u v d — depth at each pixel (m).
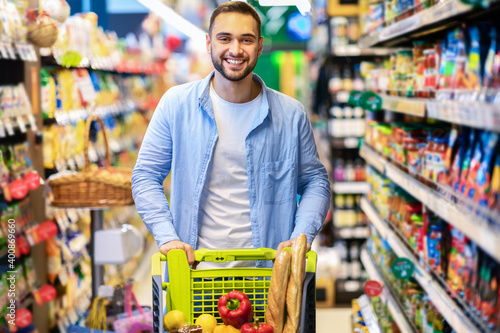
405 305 3.69
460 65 2.59
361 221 6.27
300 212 2.64
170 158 2.76
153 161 2.72
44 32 4.04
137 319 3.67
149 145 2.73
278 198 2.74
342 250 6.21
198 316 2.43
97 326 3.60
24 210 4.06
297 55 11.25
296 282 2.19
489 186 2.19
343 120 6.27
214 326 2.28
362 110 6.29
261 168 2.68
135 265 6.66
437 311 3.12
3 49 3.48
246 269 2.34
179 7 11.13
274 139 2.71
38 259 4.21
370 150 4.88
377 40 4.11
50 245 4.31
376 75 4.84
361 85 6.27
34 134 4.25
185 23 6.25
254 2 11.46
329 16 6.21
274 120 2.71
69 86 5.01
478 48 2.46
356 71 6.30
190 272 2.33
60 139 4.66
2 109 3.63
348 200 6.30
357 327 4.37
